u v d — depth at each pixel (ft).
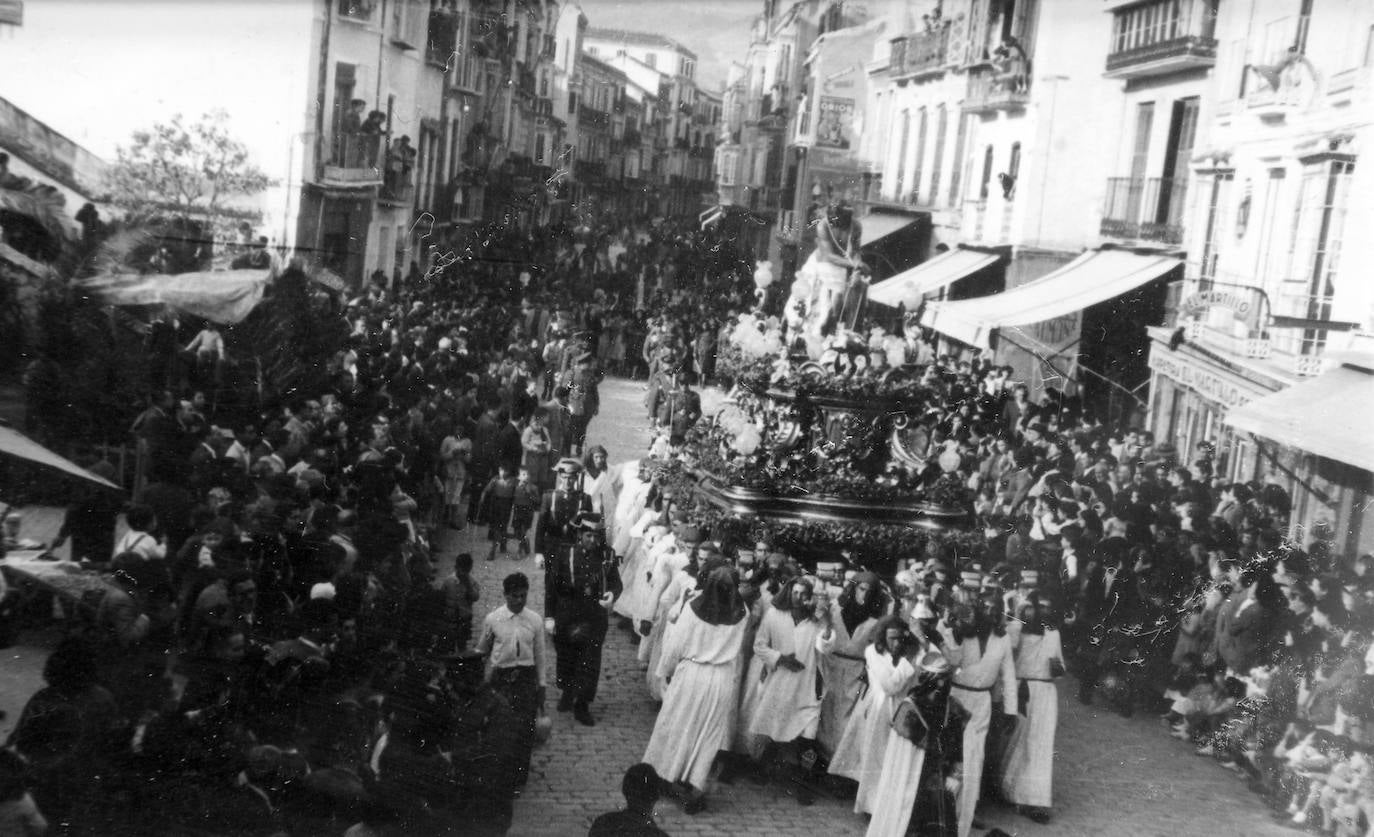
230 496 33.24
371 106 84.94
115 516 33.42
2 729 26.02
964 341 76.59
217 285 50.83
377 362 56.85
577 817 27.66
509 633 28.68
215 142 69.51
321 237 78.23
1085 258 73.92
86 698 20.68
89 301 47.75
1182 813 30.91
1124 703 38.37
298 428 41.73
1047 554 40.86
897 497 43.65
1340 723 31.32
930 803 26.55
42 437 43.16
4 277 48.26
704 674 28.94
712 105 125.70
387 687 24.72
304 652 24.75
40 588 31.19
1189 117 69.56
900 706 26.89
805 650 30.30
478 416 57.06
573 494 42.42
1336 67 52.80
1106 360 70.03
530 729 27.89
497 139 112.78
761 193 116.67
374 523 33.68
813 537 41.60
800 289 48.24
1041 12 78.79
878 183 110.01
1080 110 77.92
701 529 41.24
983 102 85.87
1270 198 57.21
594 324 103.81
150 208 66.80
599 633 33.83
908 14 109.81
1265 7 59.57
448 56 101.65
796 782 30.22
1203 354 58.75
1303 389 46.32
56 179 64.85
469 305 92.63
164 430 37.50
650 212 123.75
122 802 19.80
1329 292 51.57
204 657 24.16
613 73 122.42
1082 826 29.84
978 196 88.53
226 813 20.20
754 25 116.67
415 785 22.93
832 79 110.32
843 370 44.57
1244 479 52.06
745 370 44.78
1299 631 34.32
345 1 78.79
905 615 29.71
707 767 28.94
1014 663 29.68
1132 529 40.45
